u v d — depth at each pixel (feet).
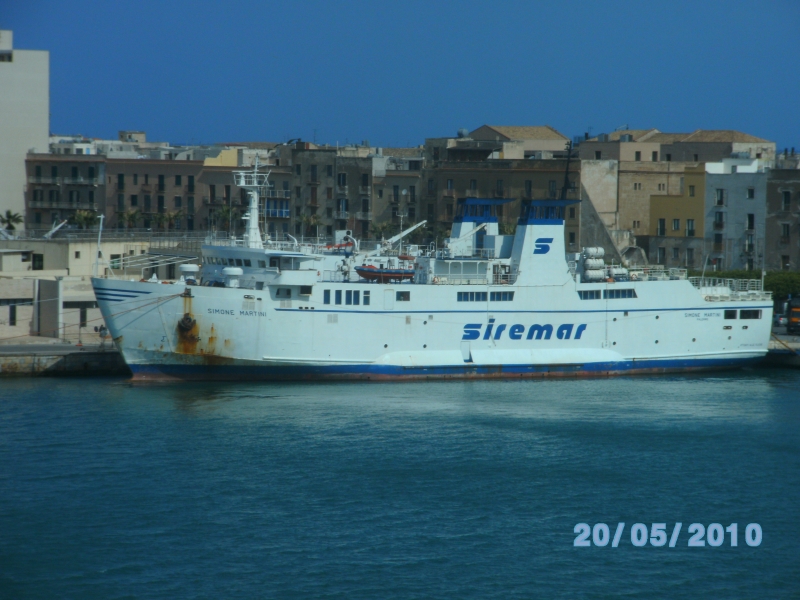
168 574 436.76
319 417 631.97
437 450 579.48
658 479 542.98
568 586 434.30
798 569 452.76
